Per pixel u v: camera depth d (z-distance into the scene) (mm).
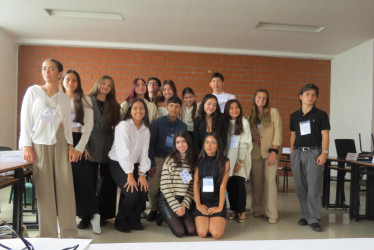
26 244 816
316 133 3238
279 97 6492
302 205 3422
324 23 4785
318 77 6641
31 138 2383
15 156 2471
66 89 2729
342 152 4414
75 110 2717
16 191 2459
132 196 2938
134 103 2967
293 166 3404
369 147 5473
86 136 2762
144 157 3049
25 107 2355
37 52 5973
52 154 2432
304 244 949
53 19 4840
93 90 3072
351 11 4309
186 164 3059
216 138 3020
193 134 3346
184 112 3699
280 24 4949
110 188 3250
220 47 6199
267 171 3510
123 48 6121
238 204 3436
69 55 6051
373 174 3537
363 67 5676
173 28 5160
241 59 6379
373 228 3332
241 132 3357
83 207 2848
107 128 3061
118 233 2986
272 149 3477
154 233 3012
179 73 6246
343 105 6258
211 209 2957
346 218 3738
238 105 3320
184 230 2936
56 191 2475
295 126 3430
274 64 6477
